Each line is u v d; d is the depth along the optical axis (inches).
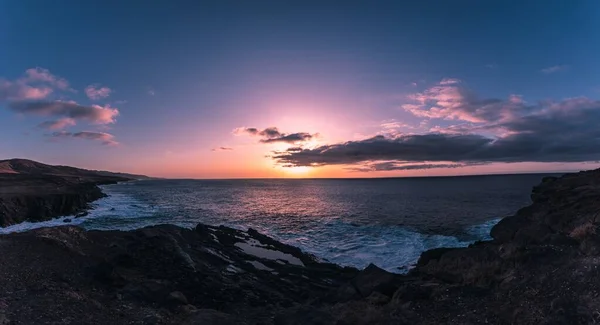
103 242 789.9
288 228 1430.9
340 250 1013.8
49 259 591.5
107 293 508.7
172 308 482.9
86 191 2689.5
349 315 412.5
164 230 1027.9
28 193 1950.1
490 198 2701.8
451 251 714.2
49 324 350.9
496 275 485.1
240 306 568.4
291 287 700.0
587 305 330.0
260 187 5999.0
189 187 5895.7
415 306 435.8
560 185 1326.3
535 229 686.5
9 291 428.5
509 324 346.0
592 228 551.2
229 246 1050.7
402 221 1565.0
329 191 4409.5
